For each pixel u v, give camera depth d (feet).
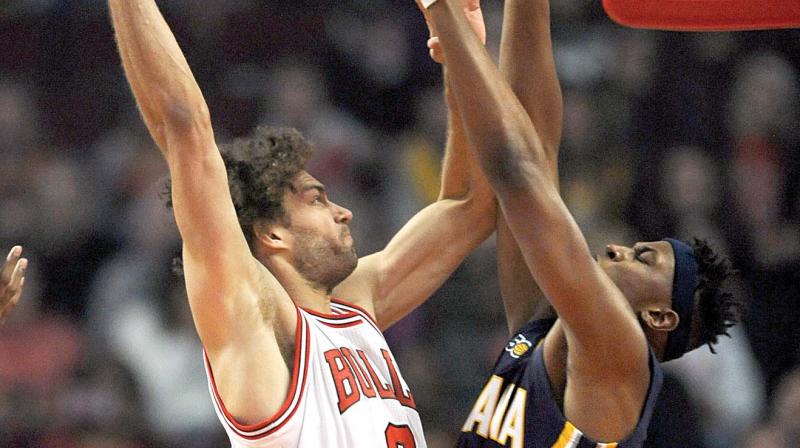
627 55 74.74
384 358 31.63
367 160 75.10
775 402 62.13
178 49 28.84
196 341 64.08
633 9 30.07
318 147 74.08
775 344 65.36
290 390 28.73
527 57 32.99
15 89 77.82
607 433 29.60
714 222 68.90
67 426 60.59
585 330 28.76
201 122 28.55
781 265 67.46
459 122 33.81
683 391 59.93
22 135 75.61
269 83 77.71
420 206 73.72
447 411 60.39
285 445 28.53
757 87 74.23
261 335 28.68
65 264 69.51
